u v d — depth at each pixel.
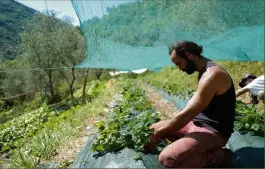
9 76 18.44
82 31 4.87
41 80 23.33
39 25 21.86
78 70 26.48
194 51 3.49
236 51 5.25
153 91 17.39
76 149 5.83
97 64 6.51
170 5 4.45
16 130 10.26
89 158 4.55
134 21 4.68
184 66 3.57
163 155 3.50
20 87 20.91
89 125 7.75
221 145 3.48
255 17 4.15
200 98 3.31
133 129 4.29
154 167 3.72
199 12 4.39
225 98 3.38
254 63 10.60
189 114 3.36
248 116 4.74
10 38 17.94
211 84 3.28
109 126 4.71
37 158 5.38
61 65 22.64
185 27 4.61
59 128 7.72
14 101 19.58
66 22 23.03
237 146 4.37
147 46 5.16
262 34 4.55
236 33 4.51
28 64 21.67
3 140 9.27
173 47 3.60
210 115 3.46
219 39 4.75
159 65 7.43
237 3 4.16
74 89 33.00
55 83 25.14
